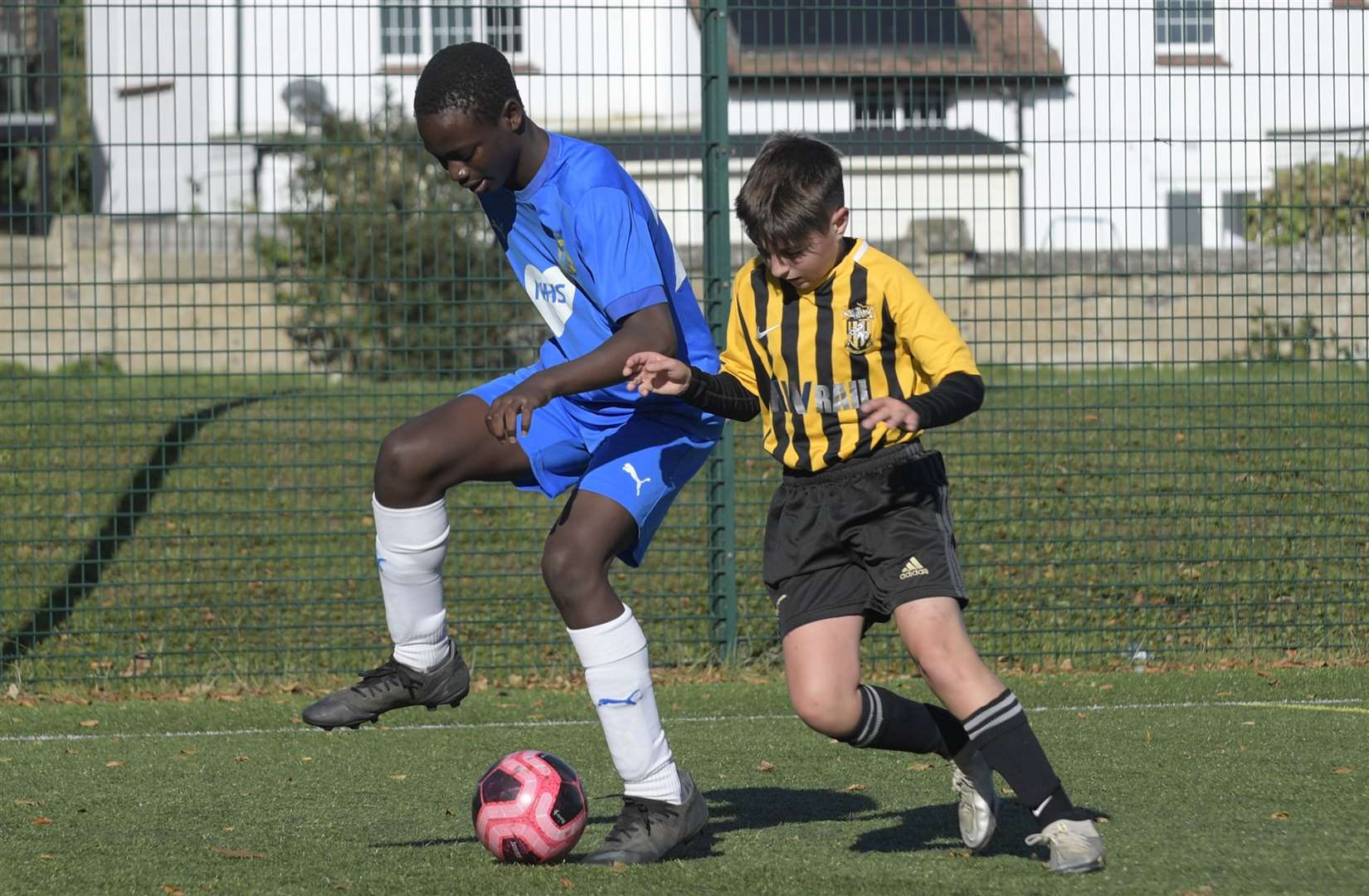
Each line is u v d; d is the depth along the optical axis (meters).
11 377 26.03
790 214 12.44
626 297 12.99
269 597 29.31
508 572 30.11
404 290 30.41
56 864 13.88
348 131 41.94
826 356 12.83
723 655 26.14
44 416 39.41
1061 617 27.55
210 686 24.98
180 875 13.37
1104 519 28.00
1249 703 22.70
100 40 74.88
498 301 29.03
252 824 15.74
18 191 80.38
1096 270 26.41
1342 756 18.62
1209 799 16.23
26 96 25.64
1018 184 28.30
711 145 25.27
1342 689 23.75
